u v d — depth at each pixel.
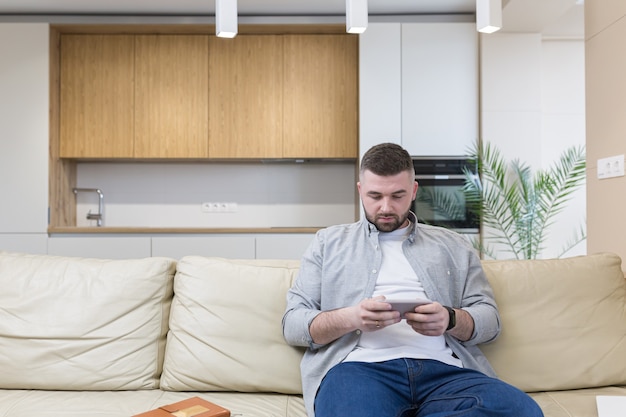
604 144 2.97
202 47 4.59
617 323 1.90
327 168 4.96
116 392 1.83
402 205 1.76
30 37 4.38
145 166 4.93
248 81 4.59
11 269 1.96
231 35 2.12
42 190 4.36
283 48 4.60
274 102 4.59
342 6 4.38
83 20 4.54
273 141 4.59
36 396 1.77
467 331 1.65
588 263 1.99
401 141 4.46
